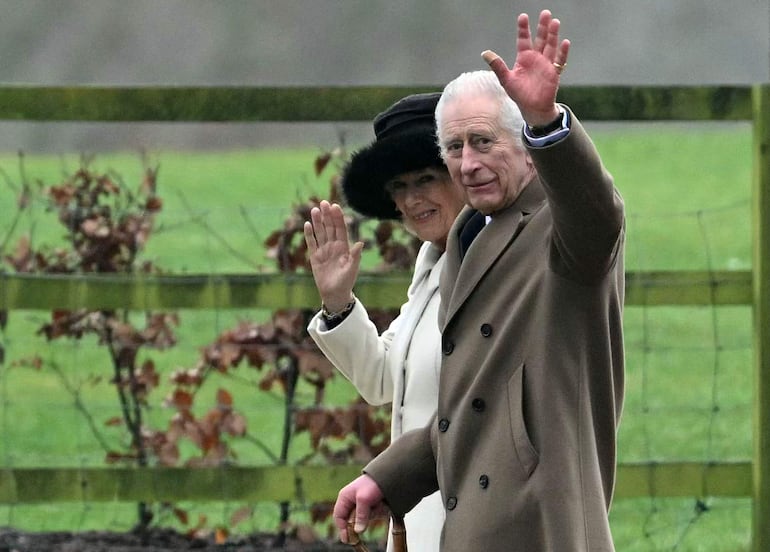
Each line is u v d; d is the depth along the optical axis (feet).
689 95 68.90
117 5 354.13
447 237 49.78
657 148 263.90
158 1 355.77
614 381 44.21
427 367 48.52
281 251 72.95
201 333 114.83
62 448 98.22
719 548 76.79
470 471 43.62
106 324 76.69
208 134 309.42
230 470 70.28
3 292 69.26
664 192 215.72
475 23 353.92
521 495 42.19
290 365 73.31
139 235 76.59
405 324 50.49
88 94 69.67
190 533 76.48
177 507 81.20
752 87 68.80
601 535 41.75
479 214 46.85
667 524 81.05
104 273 74.69
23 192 78.33
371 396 52.01
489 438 43.34
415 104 51.01
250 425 98.84
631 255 159.63
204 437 74.43
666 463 69.41
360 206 52.65
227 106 69.72
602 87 69.05
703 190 215.72
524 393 42.86
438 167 50.19
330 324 51.85
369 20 357.20
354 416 72.69
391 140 50.19
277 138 310.65
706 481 69.36
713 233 174.09
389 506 46.39
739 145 262.67
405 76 350.43
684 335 126.41
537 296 43.14
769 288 68.59
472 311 44.78
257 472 70.33
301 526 74.02
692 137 276.62
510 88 41.06
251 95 69.62
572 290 42.47
